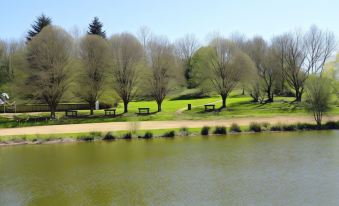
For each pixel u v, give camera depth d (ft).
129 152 134.72
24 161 124.36
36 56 210.38
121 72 227.61
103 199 87.76
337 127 177.58
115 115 221.87
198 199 86.17
